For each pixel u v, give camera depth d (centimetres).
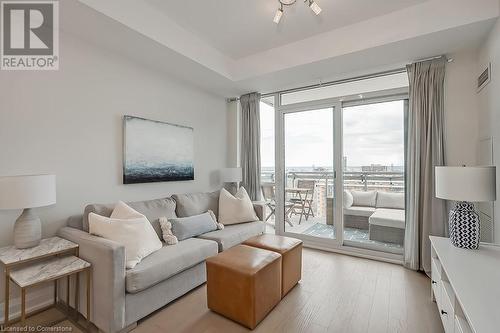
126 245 199
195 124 382
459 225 195
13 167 204
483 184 178
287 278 236
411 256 291
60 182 231
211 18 261
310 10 247
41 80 219
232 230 307
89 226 209
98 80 259
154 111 318
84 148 248
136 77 296
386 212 354
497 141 212
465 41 249
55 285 215
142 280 183
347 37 275
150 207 274
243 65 352
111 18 210
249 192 423
